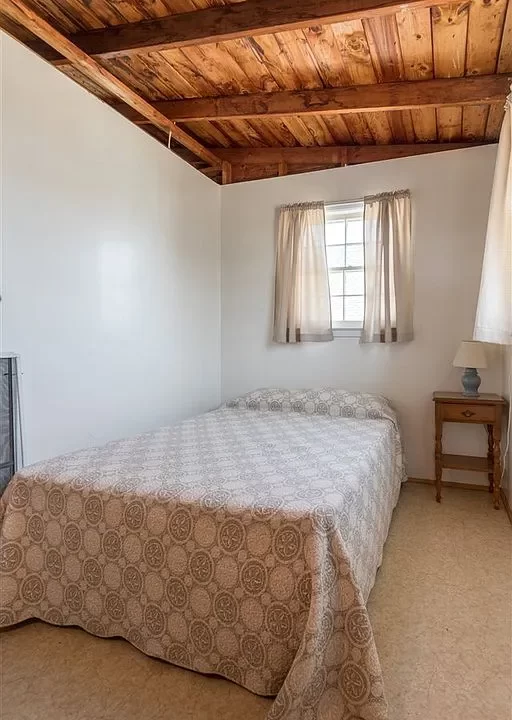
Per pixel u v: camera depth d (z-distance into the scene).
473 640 1.80
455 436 3.61
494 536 2.73
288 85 3.24
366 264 3.80
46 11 2.59
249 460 2.21
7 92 2.28
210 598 1.59
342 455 2.31
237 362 4.40
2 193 2.27
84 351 2.79
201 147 4.16
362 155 4.12
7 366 2.29
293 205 4.09
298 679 1.32
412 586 2.19
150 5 2.54
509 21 2.41
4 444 2.26
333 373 4.02
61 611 1.87
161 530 1.69
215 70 3.11
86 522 1.83
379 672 1.40
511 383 3.08
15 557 1.93
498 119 3.44
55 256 2.58
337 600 1.48
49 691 1.55
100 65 2.98
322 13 2.30
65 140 2.63
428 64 2.86
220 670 1.57
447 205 3.62
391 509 2.88
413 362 3.74
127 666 1.67
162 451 2.39
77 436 2.74
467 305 3.58
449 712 1.45
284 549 1.50
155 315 3.47
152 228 3.42
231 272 4.41
